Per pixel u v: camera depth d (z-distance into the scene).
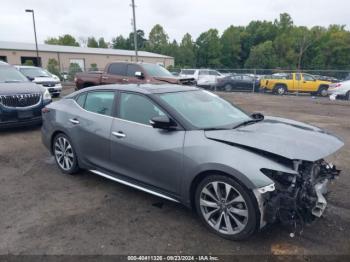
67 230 3.36
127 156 3.94
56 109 5.09
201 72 24.73
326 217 3.55
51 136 5.17
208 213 3.28
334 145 3.28
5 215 3.70
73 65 41.78
